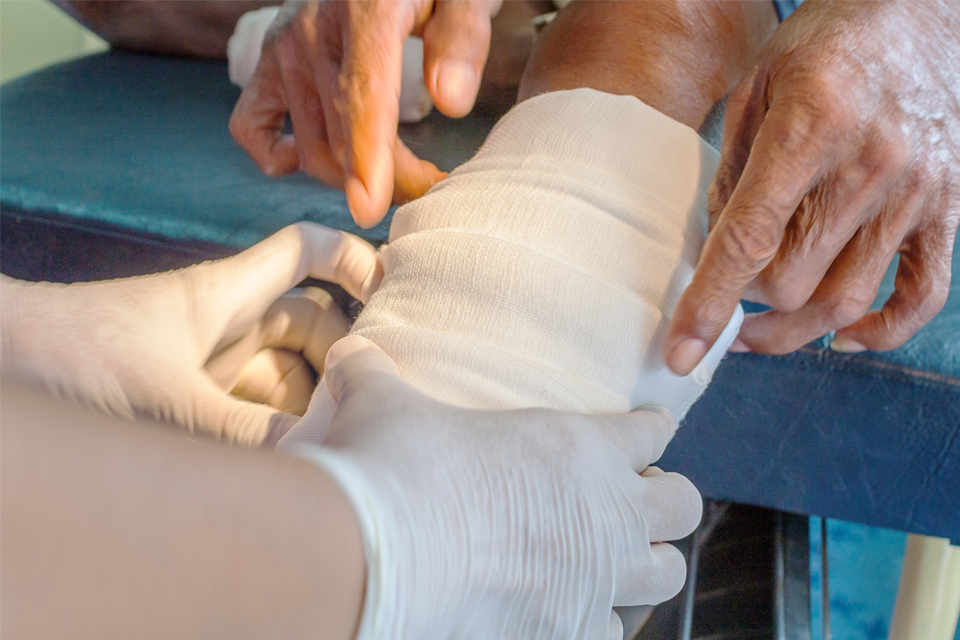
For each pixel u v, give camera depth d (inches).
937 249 18.3
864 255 18.1
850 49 16.1
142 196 27.3
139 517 5.7
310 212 26.5
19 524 5.2
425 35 19.7
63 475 5.5
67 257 27.3
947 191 17.5
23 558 5.2
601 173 17.5
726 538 26.9
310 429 15.4
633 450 14.5
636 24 21.6
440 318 15.9
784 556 25.8
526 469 11.5
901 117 16.0
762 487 23.8
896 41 16.3
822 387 21.1
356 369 13.9
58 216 26.5
